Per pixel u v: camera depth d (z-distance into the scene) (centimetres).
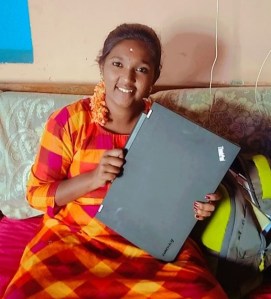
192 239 114
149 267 96
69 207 108
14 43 138
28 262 95
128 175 97
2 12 133
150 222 99
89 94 143
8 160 131
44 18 135
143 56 100
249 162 115
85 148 106
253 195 109
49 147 106
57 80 145
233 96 133
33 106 131
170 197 97
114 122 109
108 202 99
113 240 103
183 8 135
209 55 142
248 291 112
